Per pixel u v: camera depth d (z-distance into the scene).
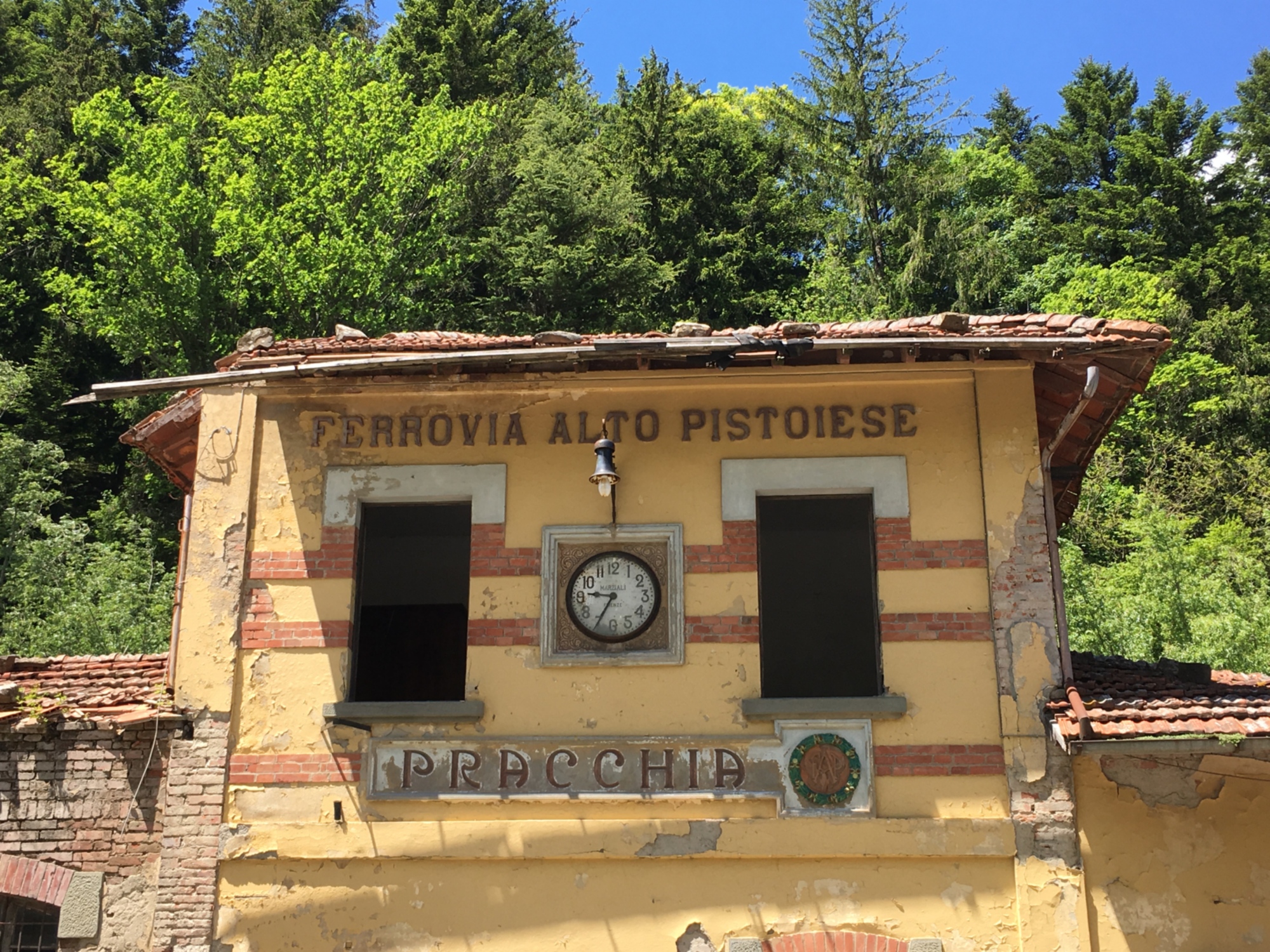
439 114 31.72
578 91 40.44
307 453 10.34
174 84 36.09
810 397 10.22
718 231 34.78
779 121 37.00
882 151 35.31
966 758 9.27
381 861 9.31
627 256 31.23
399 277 29.56
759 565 10.06
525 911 9.16
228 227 27.33
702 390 10.28
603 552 10.00
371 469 10.27
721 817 9.23
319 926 9.20
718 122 37.16
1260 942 8.84
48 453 25.94
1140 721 8.70
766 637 10.77
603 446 9.59
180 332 27.58
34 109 35.16
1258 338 36.97
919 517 9.86
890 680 9.48
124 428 32.81
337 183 28.59
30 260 32.78
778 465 10.06
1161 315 35.06
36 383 31.44
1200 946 8.84
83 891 9.38
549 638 9.73
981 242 33.69
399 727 9.58
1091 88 46.72
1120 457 32.25
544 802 9.32
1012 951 8.88
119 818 9.56
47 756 9.70
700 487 10.05
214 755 9.57
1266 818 9.07
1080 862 8.98
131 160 28.55
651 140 35.44
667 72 36.41
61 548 24.09
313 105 29.62
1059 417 10.64
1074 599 20.88
